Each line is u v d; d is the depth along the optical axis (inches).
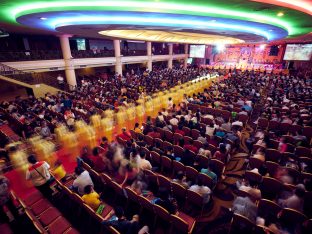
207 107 454.0
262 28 428.8
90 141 360.8
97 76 1040.8
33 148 321.7
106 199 218.8
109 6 262.1
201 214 199.9
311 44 1005.8
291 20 368.2
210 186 212.4
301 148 263.6
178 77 907.4
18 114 414.6
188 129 327.9
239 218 160.1
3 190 176.9
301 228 155.6
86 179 201.3
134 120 460.1
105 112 438.3
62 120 404.2
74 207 209.5
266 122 377.7
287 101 493.4
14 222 183.3
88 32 471.5
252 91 590.2
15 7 296.4
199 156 246.7
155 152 256.7
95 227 188.9
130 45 1316.4
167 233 180.9
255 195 188.7
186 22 352.8
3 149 289.1
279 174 228.7
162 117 389.1
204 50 1414.9
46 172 203.8
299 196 174.6
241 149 330.3
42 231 137.8
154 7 269.9
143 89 671.8
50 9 275.7
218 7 272.5
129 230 151.3
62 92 650.8
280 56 1246.9
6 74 573.0
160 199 179.8
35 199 205.5
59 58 725.9
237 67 1353.3
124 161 229.3
